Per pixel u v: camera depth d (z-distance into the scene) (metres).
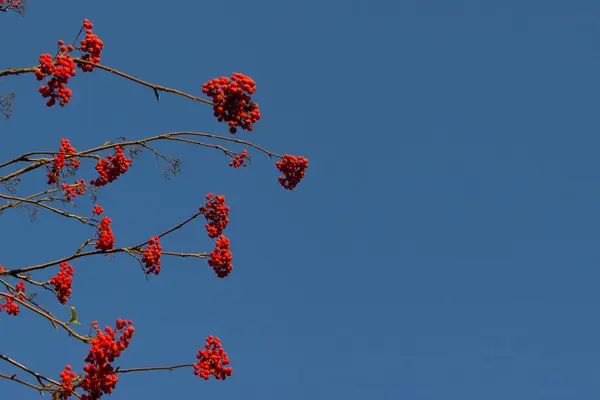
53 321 12.10
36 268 13.50
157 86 11.91
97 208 14.20
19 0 12.11
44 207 13.70
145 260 14.52
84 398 11.77
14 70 11.56
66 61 11.71
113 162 14.52
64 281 13.44
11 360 11.88
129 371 12.53
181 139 14.19
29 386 11.82
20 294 13.48
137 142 14.07
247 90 12.08
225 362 13.39
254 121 12.12
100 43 12.18
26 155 13.41
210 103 12.00
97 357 11.77
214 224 15.32
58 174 14.07
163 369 12.88
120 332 12.09
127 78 11.94
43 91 11.77
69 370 11.95
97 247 13.99
